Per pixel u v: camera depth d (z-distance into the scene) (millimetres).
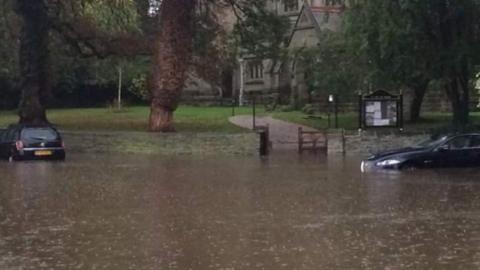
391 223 16422
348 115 57625
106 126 50938
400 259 12648
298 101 64812
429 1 36562
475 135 30906
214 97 77000
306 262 12461
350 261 12508
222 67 52000
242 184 24859
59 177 27578
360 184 24688
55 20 49812
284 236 14883
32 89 48750
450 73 38969
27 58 48531
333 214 17797
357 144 40781
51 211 18500
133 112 63062
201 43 48531
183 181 25875
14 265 12367
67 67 60594
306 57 57750
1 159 38375
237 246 13852
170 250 13508
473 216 17406
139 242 14281
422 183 24891
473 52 38281
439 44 38500
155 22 49969
